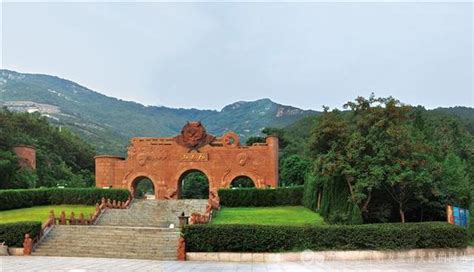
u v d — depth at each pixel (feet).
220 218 136.15
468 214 117.39
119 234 109.91
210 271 76.54
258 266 84.43
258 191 167.63
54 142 362.53
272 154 192.44
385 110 126.21
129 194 172.04
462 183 130.72
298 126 398.83
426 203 125.49
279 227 98.12
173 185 195.83
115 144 620.49
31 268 76.59
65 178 315.37
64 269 75.61
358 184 119.96
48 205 174.19
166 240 105.91
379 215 126.62
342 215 121.29
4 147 233.35
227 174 193.88
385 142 123.75
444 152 166.91
